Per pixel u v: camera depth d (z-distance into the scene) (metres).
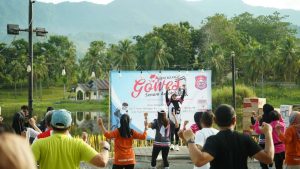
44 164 5.20
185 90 21.27
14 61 128.50
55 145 5.22
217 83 99.44
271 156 4.98
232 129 5.11
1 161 1.93
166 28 117.69
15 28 20.12
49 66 141.25
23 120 13.73
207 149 4.89
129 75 20.97
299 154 8.90
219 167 4.91
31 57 20.44
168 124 13.66
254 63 96.25
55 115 5.30
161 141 13.61
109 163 16.17
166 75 21.19
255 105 20.38
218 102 46.75
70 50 151.00
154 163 13.83
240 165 4.97
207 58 100.75
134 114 20.98
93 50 138.12
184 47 113.69
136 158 17.05
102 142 5.34
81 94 117.81
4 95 125.62
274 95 87.38
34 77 126.06
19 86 137.00
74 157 5.24
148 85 21.06
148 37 120.44
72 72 142.88
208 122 6.55
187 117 21.28
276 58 97.94
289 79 97.50
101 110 95.50
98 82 119.12
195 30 118.44
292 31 138.88
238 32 117.88
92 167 15.27
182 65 113.50
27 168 1.97
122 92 20.97
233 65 26.88
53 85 143.12
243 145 4.99
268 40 132.75
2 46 136.62
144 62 116.88
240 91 46.72
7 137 2.00
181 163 16.19
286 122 19.39
